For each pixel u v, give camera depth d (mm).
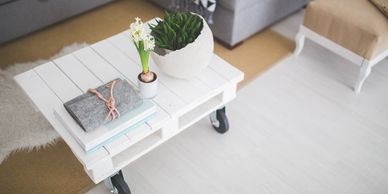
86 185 1436
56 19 2191
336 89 1887
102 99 1178
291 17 2400
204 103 1454
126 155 1265
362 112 1767
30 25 2096
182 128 1366
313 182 1466
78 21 2307
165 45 1265
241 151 1572
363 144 1618
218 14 1996
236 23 1955
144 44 1159
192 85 1366
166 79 1387
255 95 1835
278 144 1605
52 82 1374
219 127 1616
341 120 1724
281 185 1452
